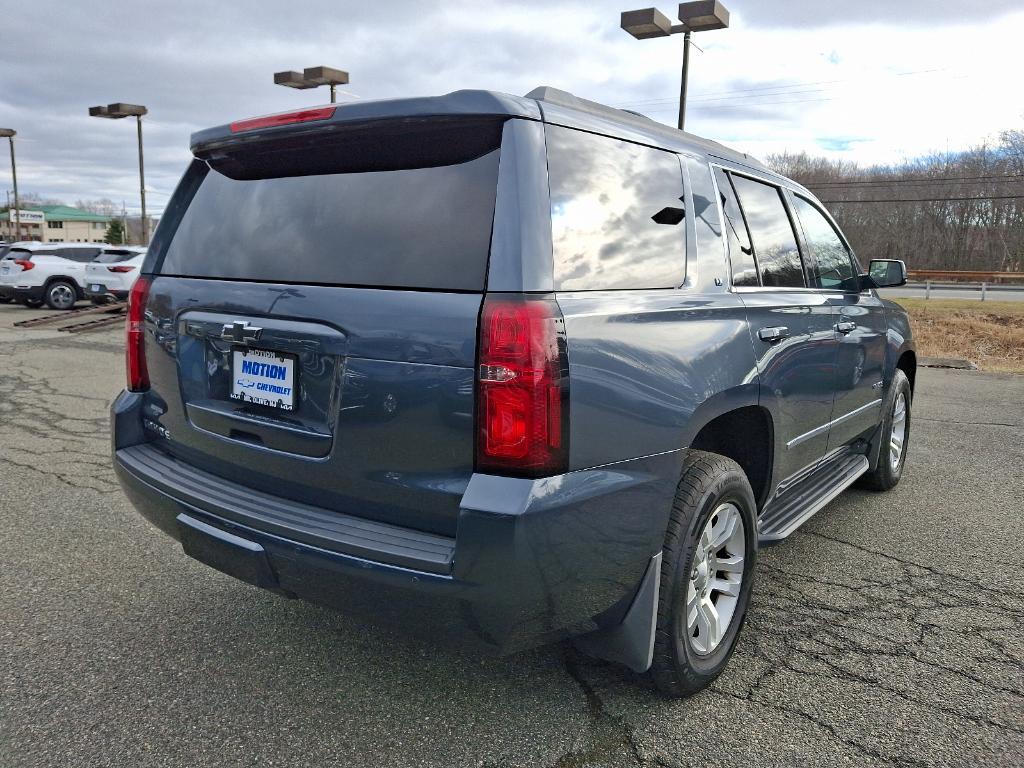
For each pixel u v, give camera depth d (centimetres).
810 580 357
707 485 242
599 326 206
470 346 190
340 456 213
